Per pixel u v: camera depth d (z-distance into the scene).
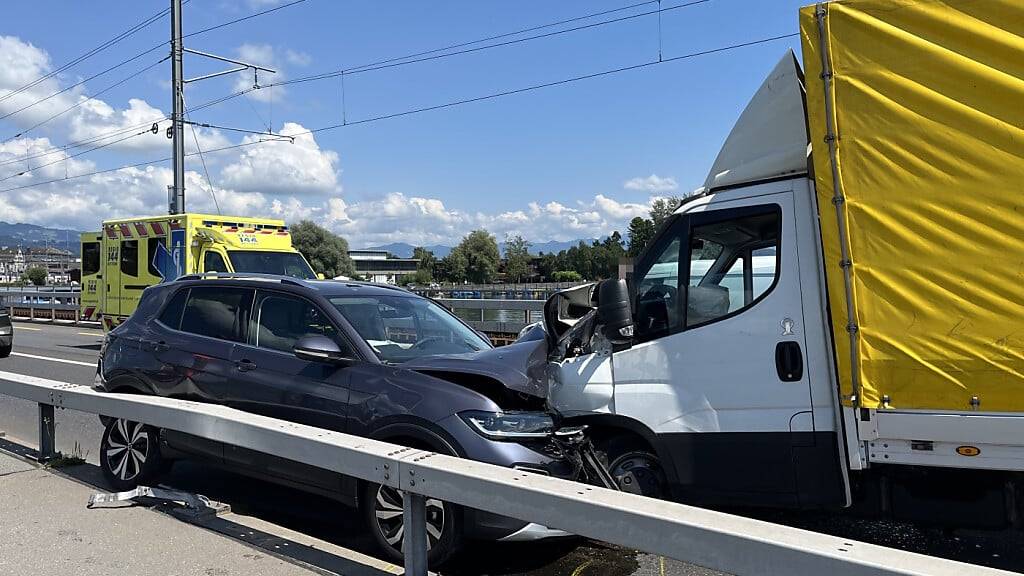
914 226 3.84
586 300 6.04
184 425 5.19
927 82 3.81
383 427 4.68
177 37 24.14
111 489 5.77
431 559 4.36
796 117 4.52
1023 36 3.62
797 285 4.41
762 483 4.49
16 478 5.99
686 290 4.79
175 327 6.18
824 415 4.34
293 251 16.62
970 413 3.76
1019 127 3.62
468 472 3.68
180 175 24.39
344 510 5.59
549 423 4.72
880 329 3.94
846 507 4.34
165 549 4.48
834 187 4.04
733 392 4.58
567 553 4.77
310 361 5.18
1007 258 3.64
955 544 4.88
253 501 5.79
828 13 4.04
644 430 4.84
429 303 6.34
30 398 6.57
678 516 3.01
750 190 4.61
